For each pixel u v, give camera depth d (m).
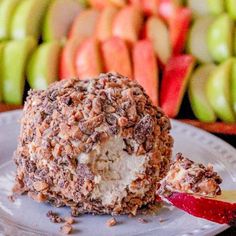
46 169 0.43
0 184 0.47
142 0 0.75
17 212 0.44
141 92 0.45
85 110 0.43
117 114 0.43
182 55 0.71
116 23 0.72
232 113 0.66
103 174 0.43
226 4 0.74
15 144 0.52
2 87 0.69
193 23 0.74
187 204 0.41
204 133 0.53
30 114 0.45
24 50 0.68
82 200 0.43
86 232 0.42
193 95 0.67
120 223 0.43
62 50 0.70
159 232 0.42
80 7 0.76
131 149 0.43
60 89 0.45
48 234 0.42
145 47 0.69
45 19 0.74
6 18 0.73
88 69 0.67
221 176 0.47
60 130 0.43
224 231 0.44
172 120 0.55
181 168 0.42
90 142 0.42
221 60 0.71
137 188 0.43
